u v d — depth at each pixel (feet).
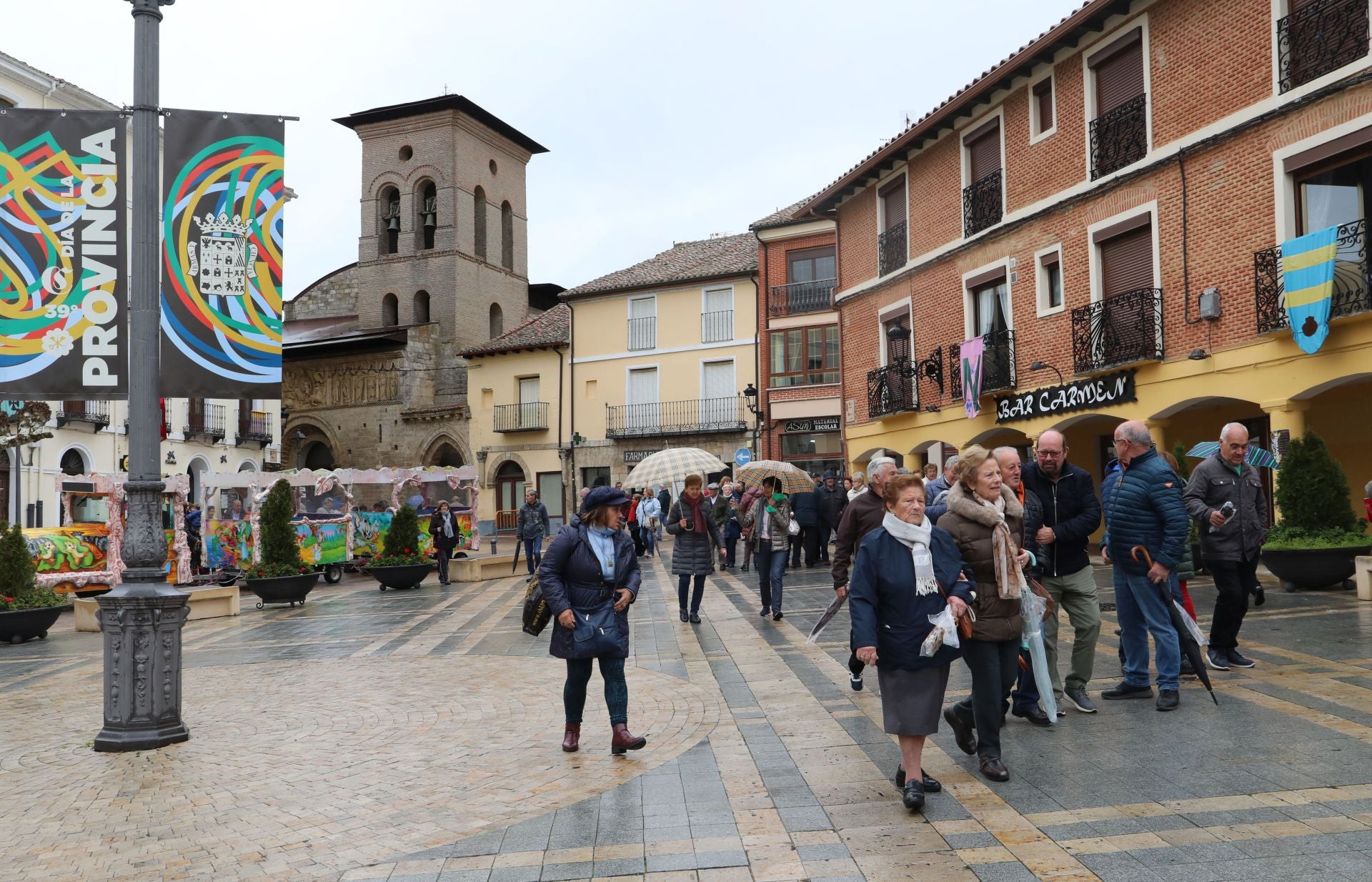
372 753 23.45
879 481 26.13
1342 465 56.59
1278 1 50.42
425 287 168.25
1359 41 46.60
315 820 18.56
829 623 41.70
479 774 21.15
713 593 57.52
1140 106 58.95
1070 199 63.72
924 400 79.61
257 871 15.94
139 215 26.58
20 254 26.61
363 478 92.22
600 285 143.02
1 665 42.19
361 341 162.20
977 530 18.97
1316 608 37.06
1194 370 55.31
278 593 63.46
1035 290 67.26
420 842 16.96
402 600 64.75
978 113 72.84
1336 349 47.57
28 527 110.11
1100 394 61.26
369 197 173.37
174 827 18.51
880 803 17.57
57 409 114.42
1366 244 46.11
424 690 31.37
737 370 133.18
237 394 27.37
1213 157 54.08
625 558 22.79
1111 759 19.30
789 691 27.96
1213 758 18.90
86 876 16.10
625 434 138.10
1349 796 16.38
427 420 159.02
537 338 148.97
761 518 44.11
